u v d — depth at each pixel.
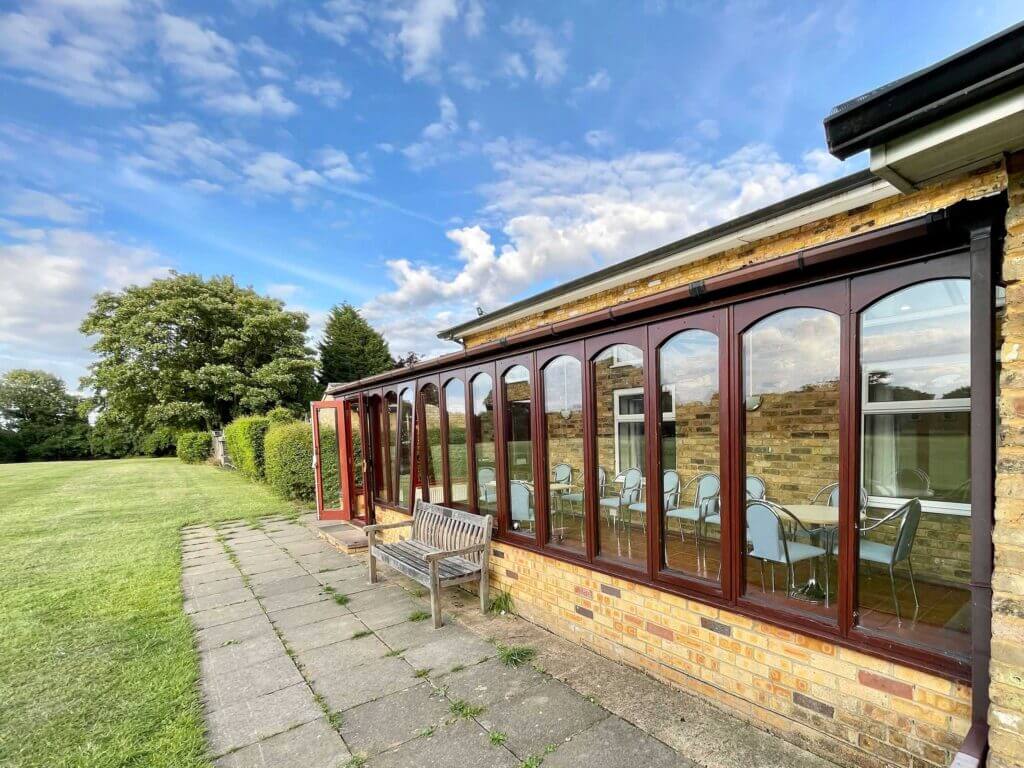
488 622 4.45
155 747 2.75
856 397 2.37
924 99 1.44
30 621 4.66
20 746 2.78
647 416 3.35
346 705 3.14
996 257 1.89
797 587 3.31
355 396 8.62
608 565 3.68
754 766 2.42
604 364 4.88
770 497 4.84
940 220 1.93
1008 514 1.66
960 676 2.04
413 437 6.44
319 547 7.64
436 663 3.67
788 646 2.63
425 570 4.59
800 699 2.58
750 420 4.88
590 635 3.83
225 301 28.33
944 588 3.39
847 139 1.64
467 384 5.25
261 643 4.14
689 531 4.53
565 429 5.04
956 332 3.74
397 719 2.96
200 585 5.81
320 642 4.12
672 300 3.03
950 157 1.61
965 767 1.68
